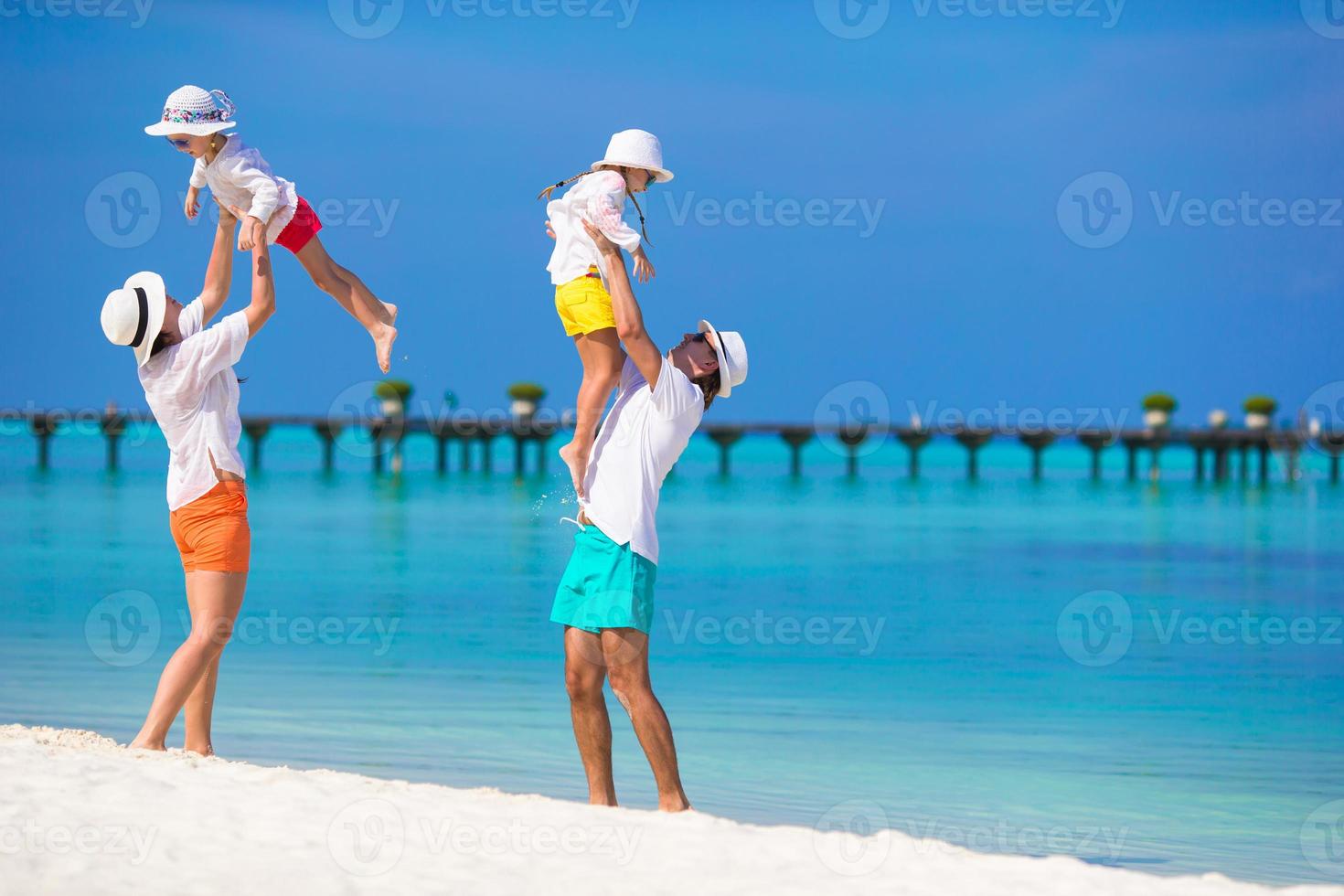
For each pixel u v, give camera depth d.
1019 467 166.12
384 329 16.05
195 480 14.27
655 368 12.65
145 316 13.98
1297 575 44.44
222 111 14.94
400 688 22.53
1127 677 25.52
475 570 42.38
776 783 17.08
